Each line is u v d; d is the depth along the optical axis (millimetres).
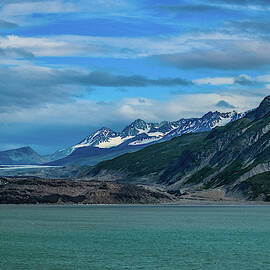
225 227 186500
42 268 101125
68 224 199750
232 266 102750
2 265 104438
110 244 135375
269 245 133500
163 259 111000
